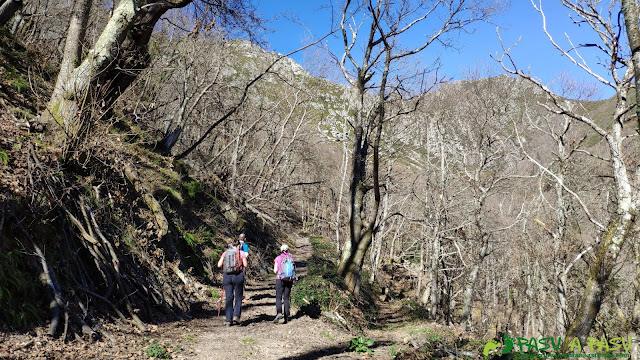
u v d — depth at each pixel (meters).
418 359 7.17
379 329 13.38
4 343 4.46
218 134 26.02
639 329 7.39
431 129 20.27
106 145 9.35
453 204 19.84
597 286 5.52
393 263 37.09
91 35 14.80
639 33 3.83
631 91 6.19
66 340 5.16
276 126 28.91
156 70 17.98
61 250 6.54
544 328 19.09
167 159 15.81
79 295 6.22
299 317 9.53
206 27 13.28
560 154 12.04
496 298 26.30
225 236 17.23
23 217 6.07
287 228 28.73
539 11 6.10
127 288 7.25
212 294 10.65
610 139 5.77
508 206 21.44
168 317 7.70
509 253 23.48
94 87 9.14
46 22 18.53
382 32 11.95
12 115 8.38
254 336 7.51
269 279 17.61
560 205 13.15
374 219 14.57
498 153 15.80
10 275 5.07
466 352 7.28
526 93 12.63
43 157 7.29
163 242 10.45
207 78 21.14
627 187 5.52
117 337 5.88
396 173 21.94
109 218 8.38
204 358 5.93
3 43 12.36
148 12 10.83
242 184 24.27
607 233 5.61
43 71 12.96
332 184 35.34
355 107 15.48
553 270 14.55
